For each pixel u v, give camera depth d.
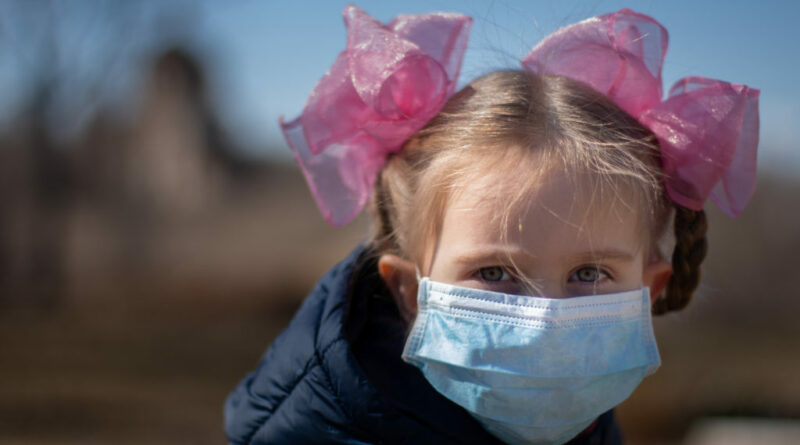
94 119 15.50
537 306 1.42
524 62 1.69
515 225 1.42
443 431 1.57
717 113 1.57
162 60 17.45
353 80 1.59
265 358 1.76
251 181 18.73
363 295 1.71
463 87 1.66
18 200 13.74
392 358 1.65
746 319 13.80
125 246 15.74
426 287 1.51
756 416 7.41
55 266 13.72
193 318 12.95
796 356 11.13
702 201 1.60
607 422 1.80
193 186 17.41
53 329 11.55
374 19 1.65
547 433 1.46
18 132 13.66
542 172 1.42
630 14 1.66
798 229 14.15
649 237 1.57
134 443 6.36
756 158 1.60
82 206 15.66
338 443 1.57
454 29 1.67
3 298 13.23
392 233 1.70
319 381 1.59
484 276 1.48
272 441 1.63
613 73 1.63
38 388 7.97
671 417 7.38
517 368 1.43
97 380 8.53
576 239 1.42
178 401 7.89
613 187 1.45
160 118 17.47
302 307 1.77
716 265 14.16
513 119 1.49
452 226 1.48
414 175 1.58
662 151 1.60
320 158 1.75
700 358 10.73
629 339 1.48
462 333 1.46
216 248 15.96
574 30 1.67
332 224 1.75
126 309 13.29
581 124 1.48
